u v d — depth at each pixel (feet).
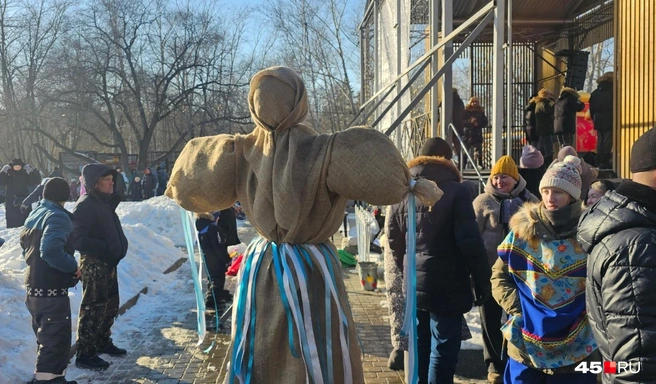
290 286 7.70
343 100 115.96
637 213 7.27
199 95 133.39
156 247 36.04
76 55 123.65
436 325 13.89
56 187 16.31
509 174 16.01
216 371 18.29
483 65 53.93
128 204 61.62
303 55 114.73
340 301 7.99
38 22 138.00
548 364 11.02
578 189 11.20
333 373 7.69
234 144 8.48
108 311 19.45
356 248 39.81
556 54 46.85
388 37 51.72
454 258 13.78
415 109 49.32
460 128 40.98
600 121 31.89
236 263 33.68
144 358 19.58
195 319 24.47
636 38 28.19
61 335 15.99
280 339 7.71
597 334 7.72
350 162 7.52
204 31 130.21
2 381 15.96
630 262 7.09
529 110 35.78
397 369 17.80
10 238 44.09
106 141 183.32
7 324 18.57
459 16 48.42
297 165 7.72
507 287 11.78
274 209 7.82
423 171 14.02
